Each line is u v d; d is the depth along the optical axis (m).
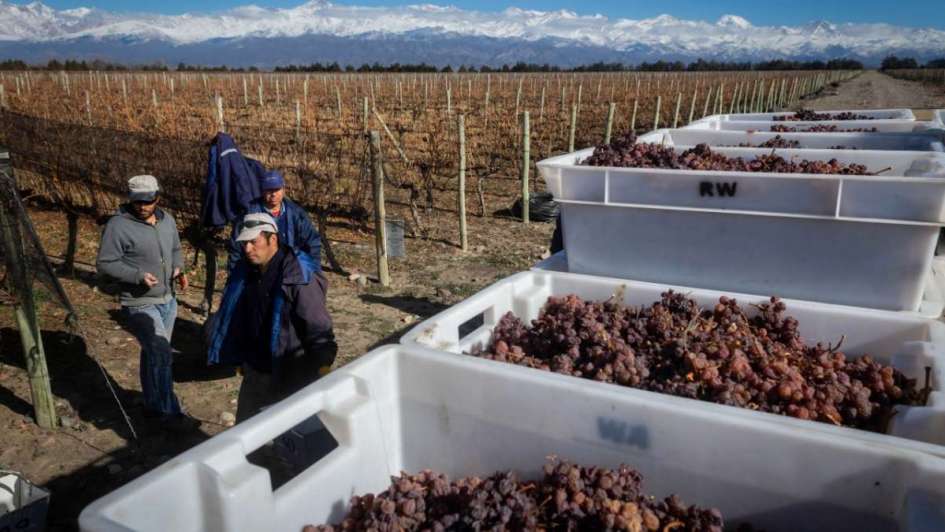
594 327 2.69
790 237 2.97
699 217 3.14
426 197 11.48
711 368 2.31
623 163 3.69
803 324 2.74
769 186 2.92
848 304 2.96
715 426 1.71
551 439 1.96
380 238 7.54
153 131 13.83
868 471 1.55
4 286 4.67
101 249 4.30
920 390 2.11
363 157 9.46
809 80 66.12
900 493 1.52
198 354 5.81
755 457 1.68
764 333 2.69
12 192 4.05
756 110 38.81
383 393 2.15
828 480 1.60
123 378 5.30
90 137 9.42
